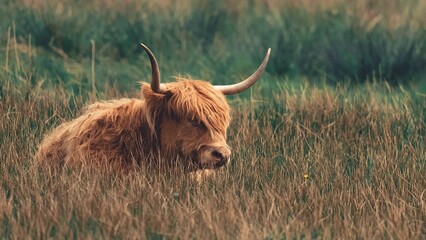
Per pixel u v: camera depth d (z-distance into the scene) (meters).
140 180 21.56
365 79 43.34
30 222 18.42
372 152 26.34
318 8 52.41
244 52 45.94
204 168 22.47
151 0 52.09
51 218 18.83
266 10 52.34
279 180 23.06
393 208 20.61
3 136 26.08
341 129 29.78
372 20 49.53
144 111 23.12
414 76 43.31
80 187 21.02
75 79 39.53
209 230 18.48
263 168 24.31
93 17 47.94
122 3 50.81
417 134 29.17
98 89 37.38
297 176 23.66
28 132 26.48
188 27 48.72
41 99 30.88
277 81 40.69
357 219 20.19
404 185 23.27
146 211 19.34
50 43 43.91
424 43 45.31
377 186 23.14
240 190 21.77
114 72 41.75
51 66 40.47
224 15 50.31
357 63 43.75
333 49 44.47
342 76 43.56
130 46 45.84
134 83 40.28
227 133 28.52
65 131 24.39
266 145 27.03
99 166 22.64
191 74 43.59
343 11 51.28
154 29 47.19
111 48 45.44
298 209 20.80
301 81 42.47
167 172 22.81
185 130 22.52
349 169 25.05
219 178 22.81
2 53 41.22
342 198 21.78
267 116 30.36
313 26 48.25
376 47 44.22
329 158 26.06
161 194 20.64
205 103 22.61
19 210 19.22
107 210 19.31
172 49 46.22
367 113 31.59
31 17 45.47
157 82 22.62
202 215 19.28
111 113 23.52
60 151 24.06
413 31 47.38
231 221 19.06
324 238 18.64
